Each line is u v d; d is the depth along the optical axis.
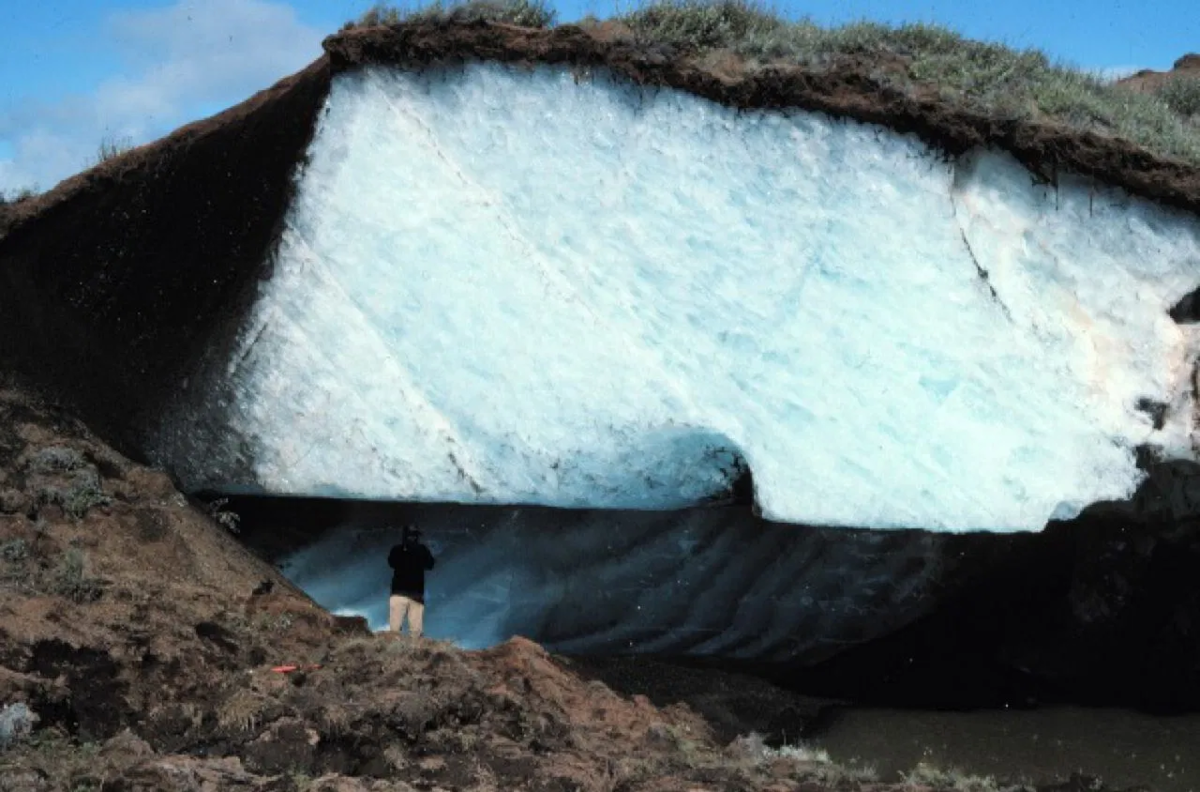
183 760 7.68
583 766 8.62
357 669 9.55
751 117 12.08
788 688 13.62
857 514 11.87
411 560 12.57
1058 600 13.59
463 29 12.27
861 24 12.77
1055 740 11.95
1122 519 12.47
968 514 11.84
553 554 14.08
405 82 12.37
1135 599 12.93
